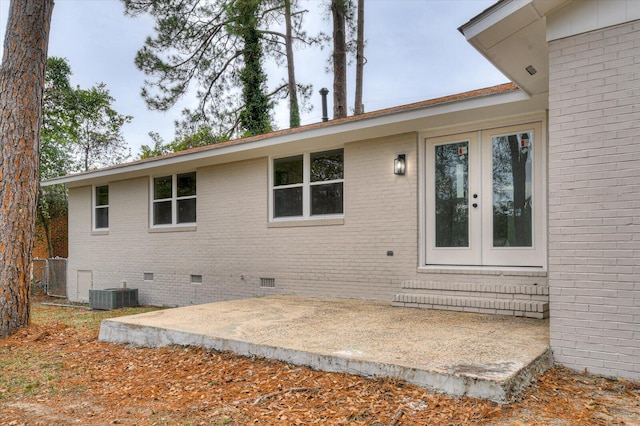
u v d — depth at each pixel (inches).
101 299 430.9
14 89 271.1
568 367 160.7
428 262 285.3
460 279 265.7
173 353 202.4
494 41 176.2
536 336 185.6
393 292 294.7
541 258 247.9
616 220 153.5
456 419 120.2
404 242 291.1
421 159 288.4
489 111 247.8
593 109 158.4
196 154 377.1
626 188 152.1
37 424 132.3
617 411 125.7
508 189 260.5
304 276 339.6
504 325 210.5
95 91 871.1
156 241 445.4
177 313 257.0
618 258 152.8
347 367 155.9
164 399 149.4
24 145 273.3
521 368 140.8
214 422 127.3
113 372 185.2
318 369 162.6
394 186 297.3
